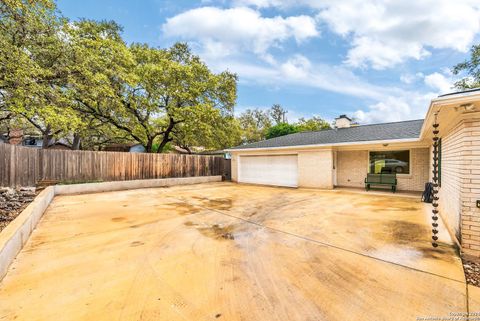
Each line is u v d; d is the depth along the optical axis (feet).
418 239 14.65
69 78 29.50
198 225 18.33
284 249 13.26
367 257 12.01
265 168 46.39
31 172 28.96
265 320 7.40
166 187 41.96
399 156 35.60
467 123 12.28
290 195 32.78
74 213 22.02
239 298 8.57
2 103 25.93
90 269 10.89
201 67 50.85
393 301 8.29
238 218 20.45
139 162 41.09
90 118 47.78
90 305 8.16
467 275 10.05
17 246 12.42
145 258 12.16
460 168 12.92
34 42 24.82
